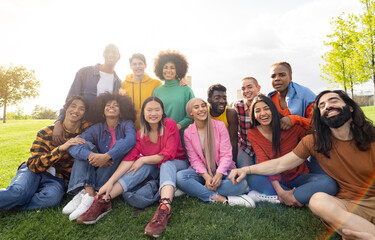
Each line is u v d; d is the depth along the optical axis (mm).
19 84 27859
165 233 2119
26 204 2650
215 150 3037
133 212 2604
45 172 2861
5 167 4684
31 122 22641
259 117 2830
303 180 2682
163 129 3029
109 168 2916
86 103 3092
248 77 3398
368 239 1697
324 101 2188
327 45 13836
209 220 2320
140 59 3750
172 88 3812
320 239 2000
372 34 11469
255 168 2670
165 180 2641
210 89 3439
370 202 2027
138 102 3840
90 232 2170
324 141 2258
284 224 2234
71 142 2783
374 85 12094
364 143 2088
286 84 3248
